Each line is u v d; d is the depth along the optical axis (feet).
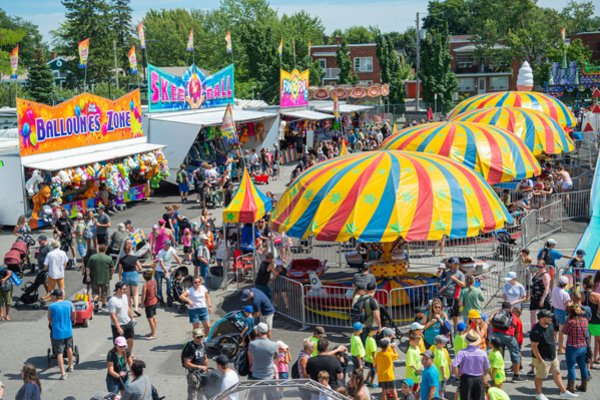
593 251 66.69
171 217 72.49
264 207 60.03
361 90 182.80
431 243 70.54
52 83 234.38
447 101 220.64
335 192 51.11
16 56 91.30
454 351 41.06
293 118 145.69
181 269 53.72
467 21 387.75
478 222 49.96
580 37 271.49
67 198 85.30
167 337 46.78
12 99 218.38
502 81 278.46
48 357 41.39
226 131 72.23
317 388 22.81
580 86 187.52
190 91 116.26
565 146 93.20
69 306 40.14
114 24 323.98
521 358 41.11
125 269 50.47
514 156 74.13
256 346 33.35
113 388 34.83
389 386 33.83
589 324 39.11
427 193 49.73
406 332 47.09
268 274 50.70
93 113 90.07
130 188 96.63
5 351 44.52
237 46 338.75
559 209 76.59
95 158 86.07
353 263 56.29
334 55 279.90
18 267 57.72
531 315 45.03
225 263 59.00
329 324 49.29
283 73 136.36
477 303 42.63
